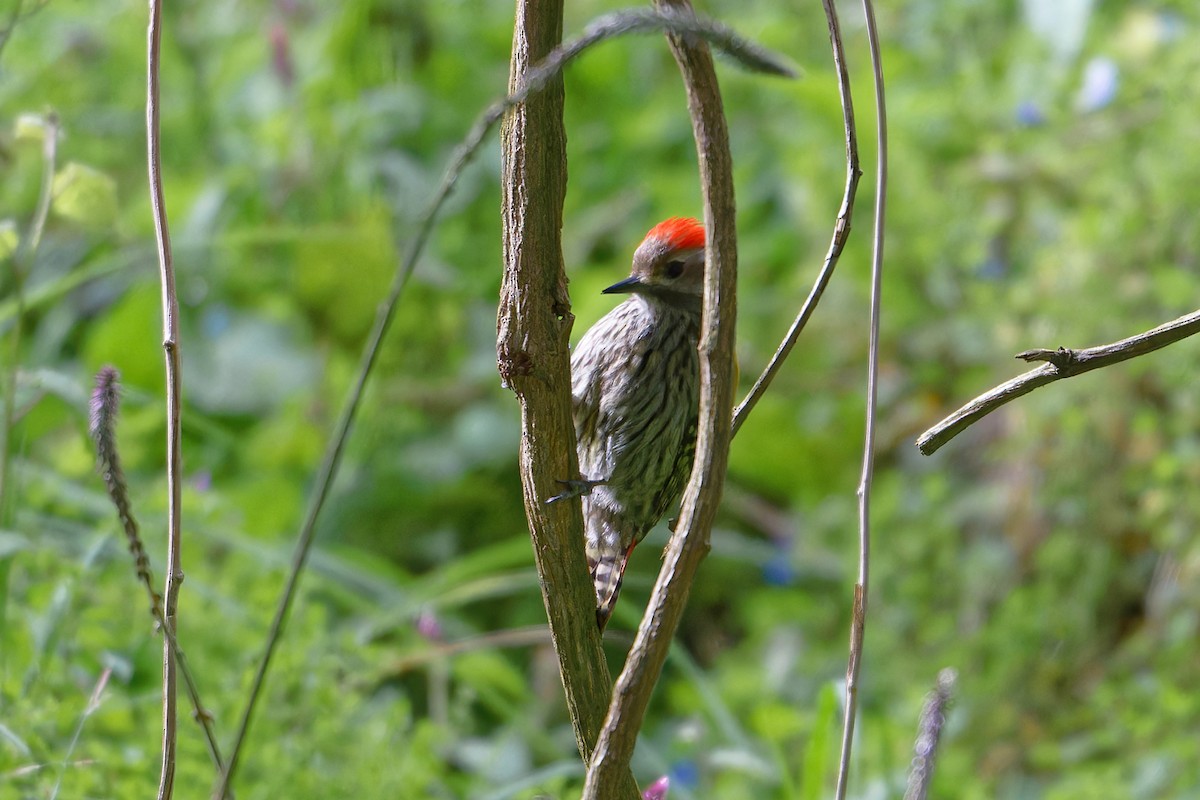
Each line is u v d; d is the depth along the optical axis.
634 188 13.90
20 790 6.34
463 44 14.58
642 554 11.88
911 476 11.95
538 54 4.46
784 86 12.73
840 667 10.59
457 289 12.61
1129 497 10.34
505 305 4.67
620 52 14.89
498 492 12.05
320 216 13.05
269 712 7.07
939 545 10.87
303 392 12.13
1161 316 10.23
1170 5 12.36
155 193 5.33
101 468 4.71
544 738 8.86
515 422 12.21
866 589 5.03
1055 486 10.55
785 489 12.52
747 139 14.20
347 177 13.17
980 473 11.77
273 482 11.23
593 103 14.84
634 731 4.12
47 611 7.04
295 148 13.20
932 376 12.21
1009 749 9.67
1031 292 10.84
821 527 11.85
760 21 14.37
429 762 7.91
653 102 14.63
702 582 12.16
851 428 12.28
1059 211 11.59
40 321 11.95
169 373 5.14
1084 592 10.30
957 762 9.36
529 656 11.23
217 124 13.96
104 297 12.32
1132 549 10.42
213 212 12.48
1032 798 9.40
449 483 11.91
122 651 7.40
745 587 12.13
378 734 7.47
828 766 8.84
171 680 4.93
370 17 14.12
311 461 11.73
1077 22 12.20
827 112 12.72
